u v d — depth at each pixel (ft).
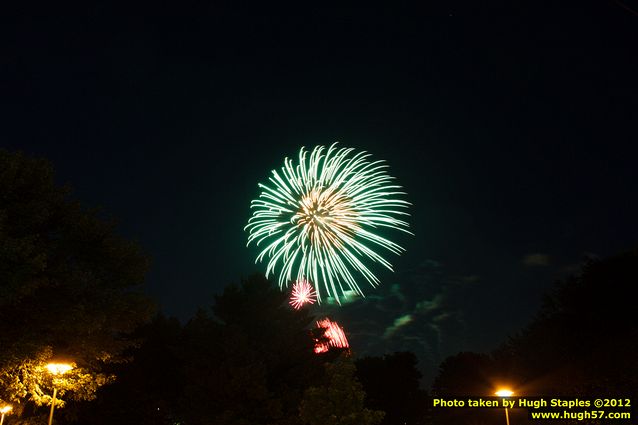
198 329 130.82
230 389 119.24
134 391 127.44
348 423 90.68
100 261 80.33
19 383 70.85
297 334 145.18
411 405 208.85
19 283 60.80
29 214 69.72
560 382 117.91
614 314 107.86
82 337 77.15
